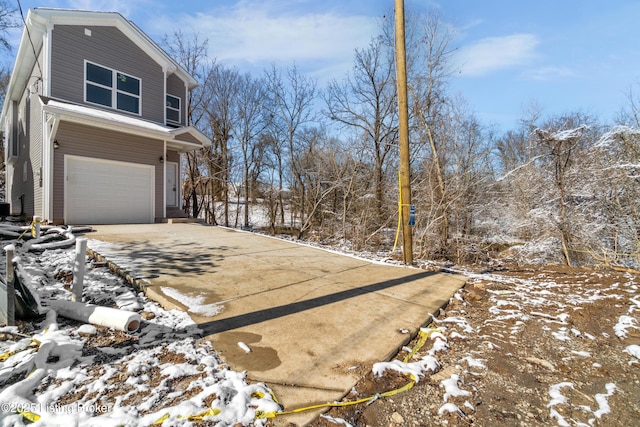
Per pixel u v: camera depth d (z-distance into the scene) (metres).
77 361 2.24
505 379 2.30
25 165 10.95
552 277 5.54
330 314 3.32
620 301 4.05
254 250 6.46
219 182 19.00
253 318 3.12
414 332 2.99
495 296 4.32
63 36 8.79
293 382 2.11
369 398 2.01
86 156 8.51
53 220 7.92
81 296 3.23
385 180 13.18
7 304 2.59
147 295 3.68
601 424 1.84
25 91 11.40
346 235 12.66
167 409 1.77
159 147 10.09
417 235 9.01
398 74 6.26
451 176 9.84
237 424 1.69
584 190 7.87
